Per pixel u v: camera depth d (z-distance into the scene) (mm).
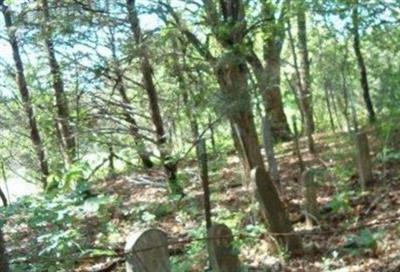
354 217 9688
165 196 13742
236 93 11242
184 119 15562
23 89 18141
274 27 11945
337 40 15984
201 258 8836
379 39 13555
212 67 11375
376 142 13484
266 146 10969
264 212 8555
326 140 16812
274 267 8258
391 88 13633
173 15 12086
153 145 16359
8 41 17109
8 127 19781
